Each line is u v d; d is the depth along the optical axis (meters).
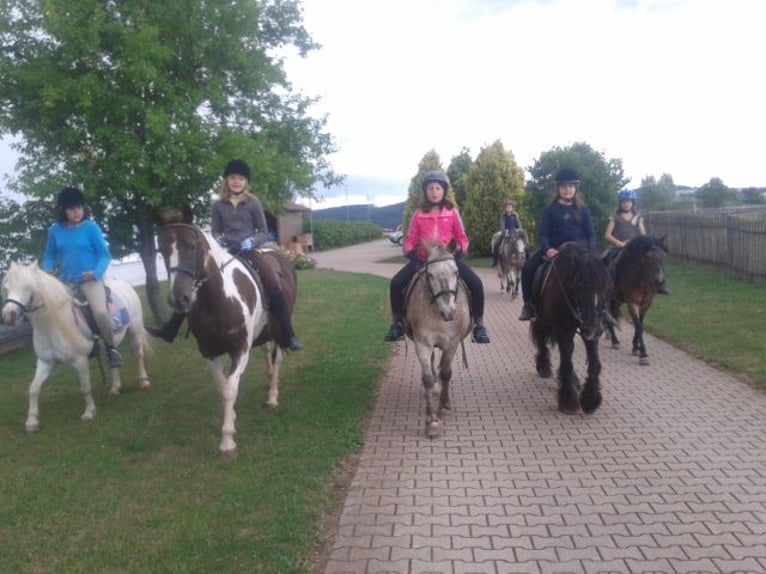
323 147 15.11
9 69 11.77
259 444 7.23
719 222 20.97
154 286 14.19
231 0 12.86
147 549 5.09
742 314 13.53
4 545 5.26
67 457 7.05
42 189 11.48
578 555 4.85
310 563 4.86
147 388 9.73
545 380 9.81
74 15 11.62
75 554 5.08
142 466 6.75
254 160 12.35
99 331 8.35
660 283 10.07
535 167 31.28
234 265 7.38
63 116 11.98
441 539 5.12
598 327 7.55
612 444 7.07
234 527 5.38
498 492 5.95
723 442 7.02
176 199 12.57
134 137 12.17
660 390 9.03
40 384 8.04
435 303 7.20
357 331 13.68
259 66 13.30
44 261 8.34
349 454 6.96
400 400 8.90
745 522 5.27
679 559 4.76
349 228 62.06
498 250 19.80
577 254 7.86
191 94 12.46
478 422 7.92
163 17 12.33
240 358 7.21
